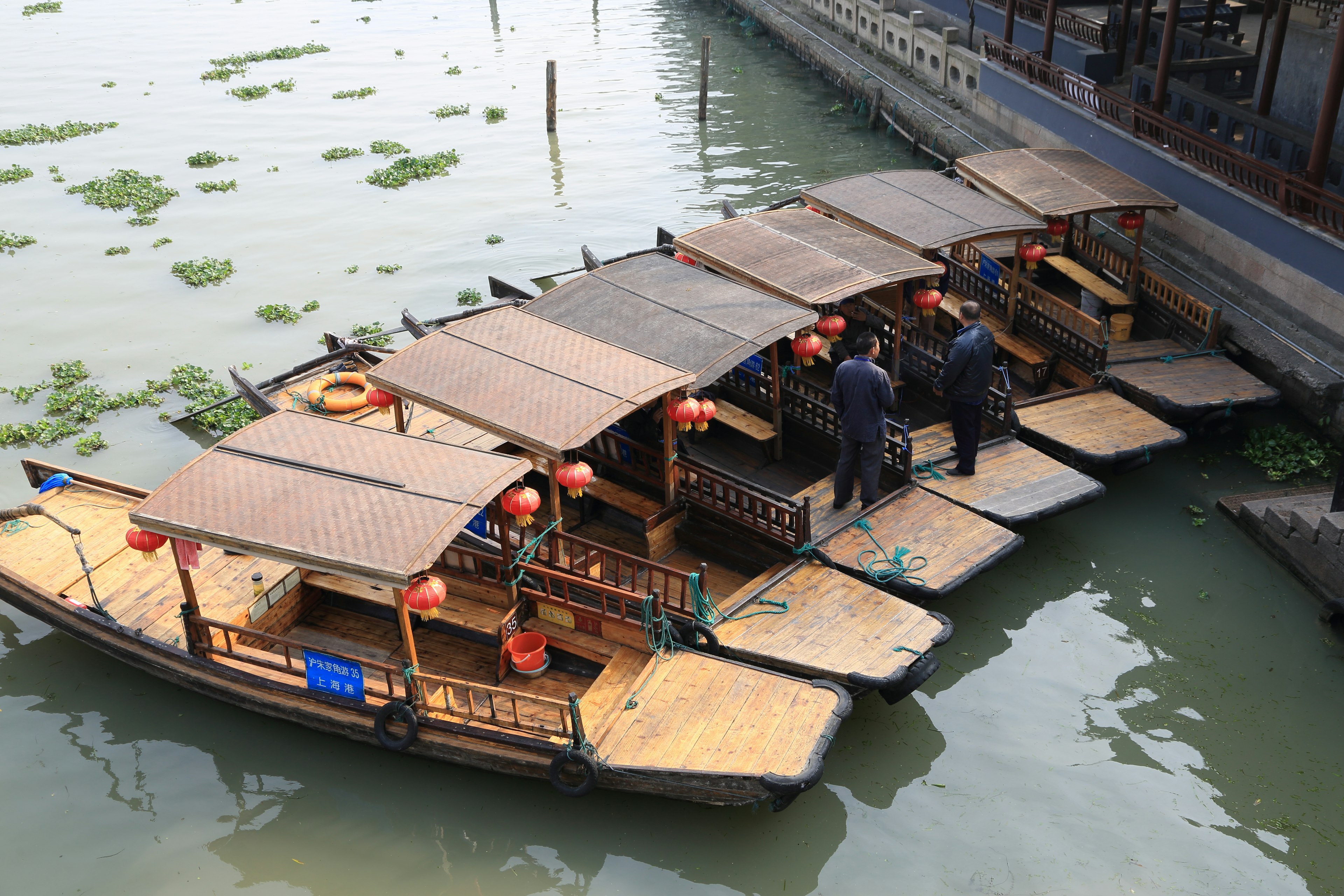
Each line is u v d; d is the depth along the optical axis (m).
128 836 9.27
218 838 9.24
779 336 11.65
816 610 10.27
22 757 10.07
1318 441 13.73
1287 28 16.23
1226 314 15.11
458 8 45.06
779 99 30.66
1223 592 11.66
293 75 35.53
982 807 9.29
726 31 38.97
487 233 22.59
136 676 11.01
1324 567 11.28
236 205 24.48
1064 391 14.39
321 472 9.63
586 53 36.97
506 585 10.45
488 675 10.40
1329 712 10.09
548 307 12.59
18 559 11.50
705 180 25.08
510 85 33.53
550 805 9.40
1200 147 16.16
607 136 28.45
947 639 9.88
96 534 11.95
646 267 13.43
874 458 11.52
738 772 8.43
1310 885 8.45
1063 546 12.53
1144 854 8.77
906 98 26.77
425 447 10.06
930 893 8.52
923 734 10.09
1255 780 9.41
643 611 9.83
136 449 15.12
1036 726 10.13
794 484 12.84
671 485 11.57
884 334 14.61
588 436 9.90
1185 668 10.70
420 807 9.45
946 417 13.85
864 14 31.44
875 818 9.23
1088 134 19.08
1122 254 16.67
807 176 24.80
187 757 10.05
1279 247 14.64
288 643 9.75
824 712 9.05
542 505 12.58
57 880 8.88
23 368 17.52
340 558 8.70
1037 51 23.27
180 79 35.47
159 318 19.16
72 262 21.58
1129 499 13.20
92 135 29.84
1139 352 14.91
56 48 40.50
